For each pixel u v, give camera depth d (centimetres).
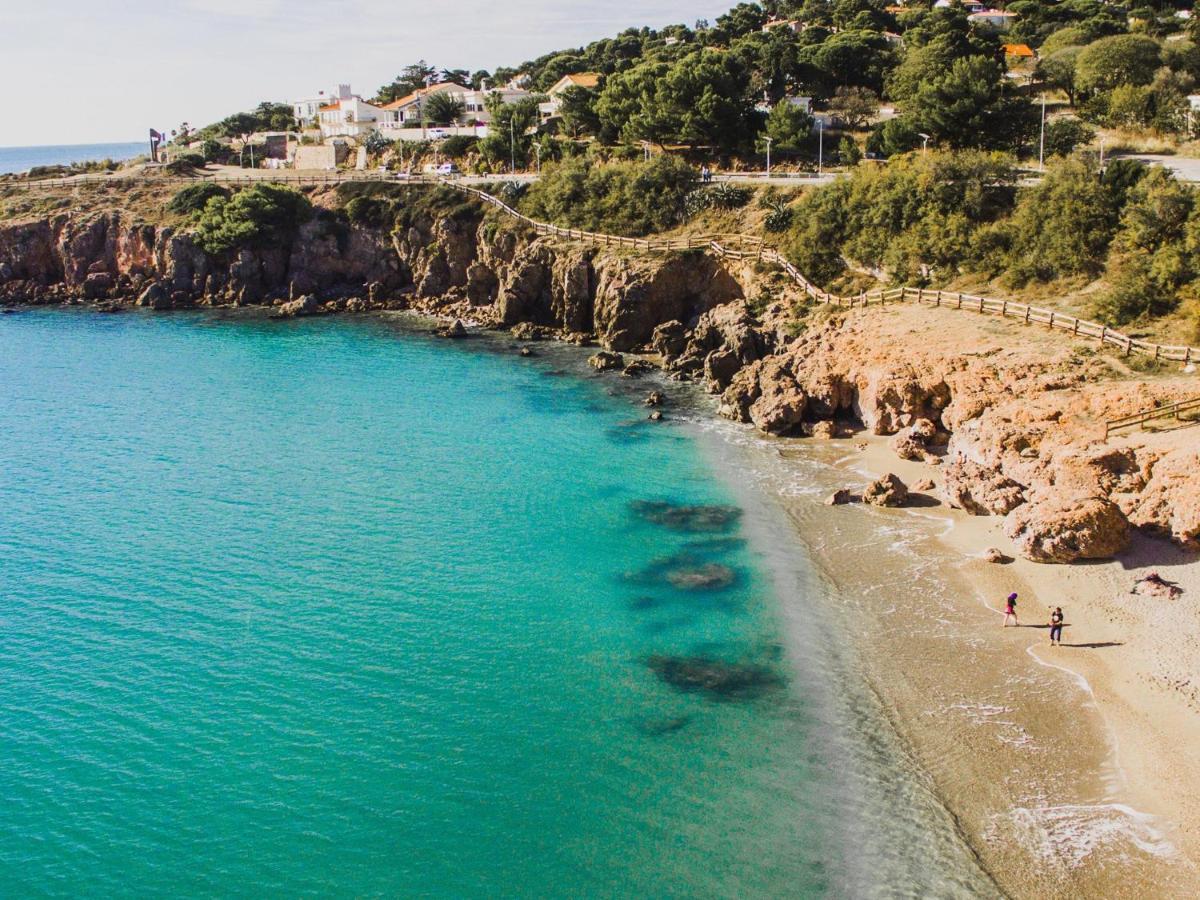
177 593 4616
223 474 6197
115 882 2914
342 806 3209
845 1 18525
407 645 4162
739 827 3078
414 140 16338
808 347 7244
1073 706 3506
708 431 6850
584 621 4338
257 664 4025
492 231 11038
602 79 15938
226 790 3288
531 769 3375
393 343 9850
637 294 9150
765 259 8875
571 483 5941
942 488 5338
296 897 2853
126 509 5628
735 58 13175
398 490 5891
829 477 5844
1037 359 5997
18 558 4981
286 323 10938
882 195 8431
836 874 2877
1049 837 2948
